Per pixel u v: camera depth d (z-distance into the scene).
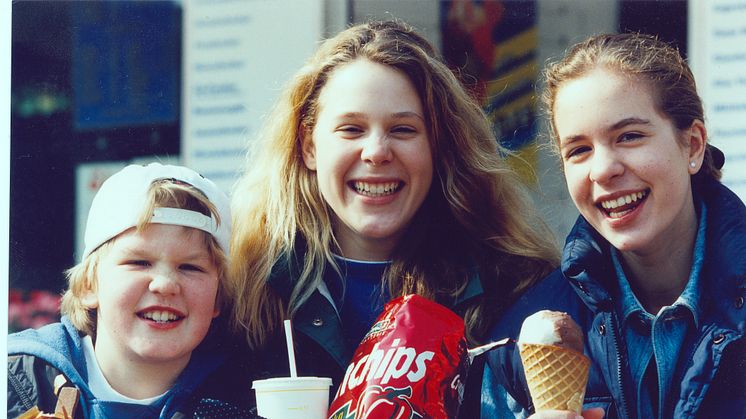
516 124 2.18
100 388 1.97
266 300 1.99
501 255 2.02
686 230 1.90
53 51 2.21
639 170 1.87
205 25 2.25
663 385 1.86
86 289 2.01
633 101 1.88
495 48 2.20
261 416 1.84
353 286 2.00
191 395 1.96
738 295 1.86
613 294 1.91
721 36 2.18
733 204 1.90
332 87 1.98
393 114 1.96
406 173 1.97
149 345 1.96
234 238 2.03
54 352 1.97
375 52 1.98
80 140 2.20
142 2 2.24
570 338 1.75
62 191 2.18
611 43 1.93
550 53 2.19
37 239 2.16
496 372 1.94
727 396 1.85
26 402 1.96
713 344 1.85
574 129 1.90
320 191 2.00
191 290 1.97
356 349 1.95
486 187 2.03
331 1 2.23
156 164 2.02
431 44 2.03
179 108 2.23
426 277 1.99
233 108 2.23
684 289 1.90
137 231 1.97
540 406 1.77
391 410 1.77
